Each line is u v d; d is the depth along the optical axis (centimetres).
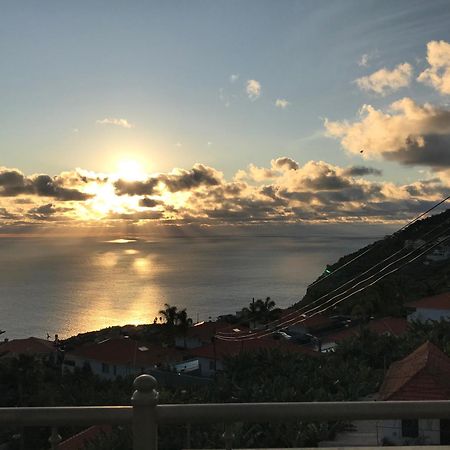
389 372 2695
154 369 5541
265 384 2827
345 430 1894
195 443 1388
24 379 4781
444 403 369
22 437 383
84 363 6259
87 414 371
